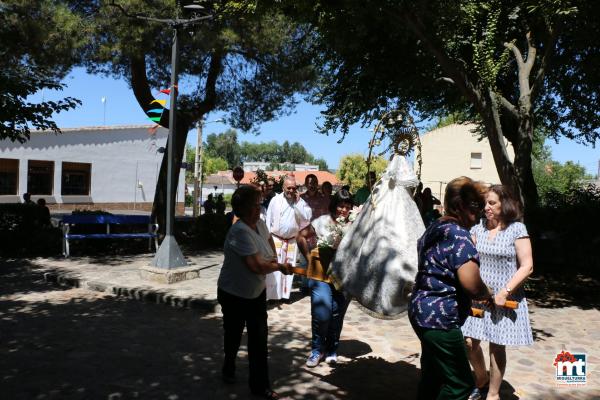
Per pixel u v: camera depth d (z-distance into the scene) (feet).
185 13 38.50
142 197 113.39
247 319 13.51
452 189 10.45
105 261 34.76
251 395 13.52
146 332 18.97
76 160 100.58
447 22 24.09
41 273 30.32
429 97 39.86
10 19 34.24
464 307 10.13
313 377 15.05
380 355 17.17
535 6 24.89
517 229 12.61
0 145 88.74
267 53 43.32
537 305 26.50
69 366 15.29
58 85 33.83
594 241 35.81
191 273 28.22
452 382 9.93
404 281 12.27
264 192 25.86
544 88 40.93
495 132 27.61
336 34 25.29
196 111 48.14
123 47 36.55
